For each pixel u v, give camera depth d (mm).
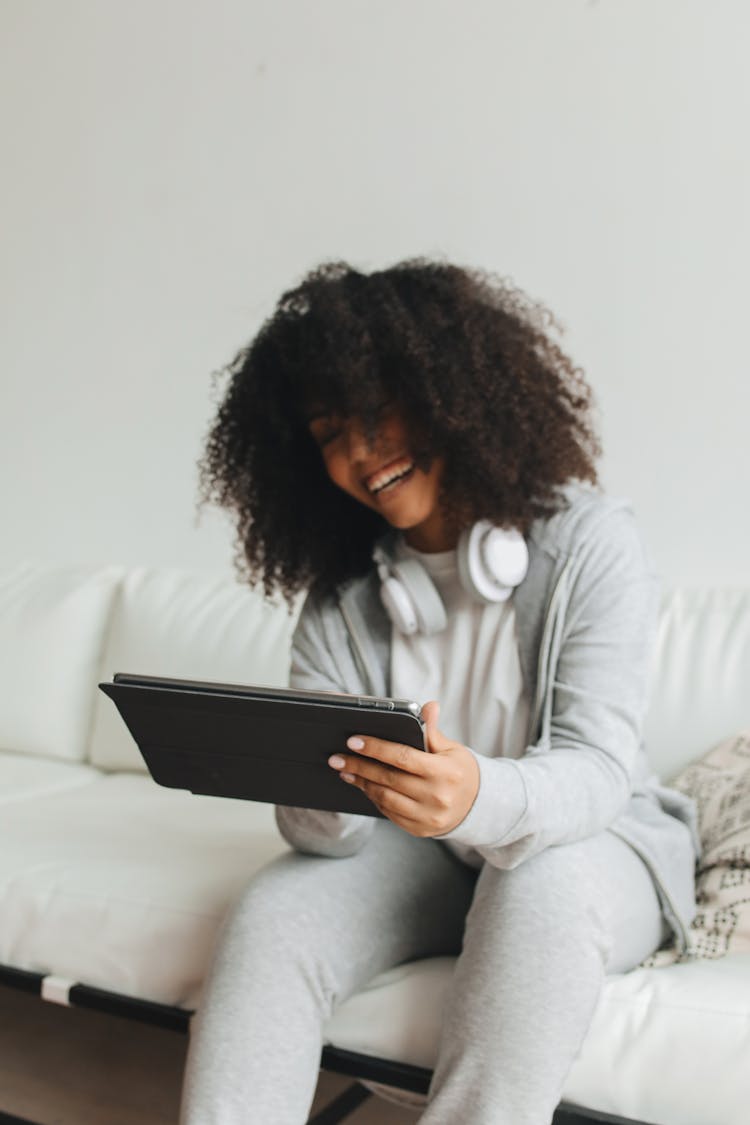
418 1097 1178
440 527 1257
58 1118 1561
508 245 2111
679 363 1953
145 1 2525
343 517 1344
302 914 1119
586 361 2039
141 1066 1735
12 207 2725
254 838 1626
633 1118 1052
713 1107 1021
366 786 997
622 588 1172
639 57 1976
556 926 1001
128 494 2588
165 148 2514
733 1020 1040
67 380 2664
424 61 2189
